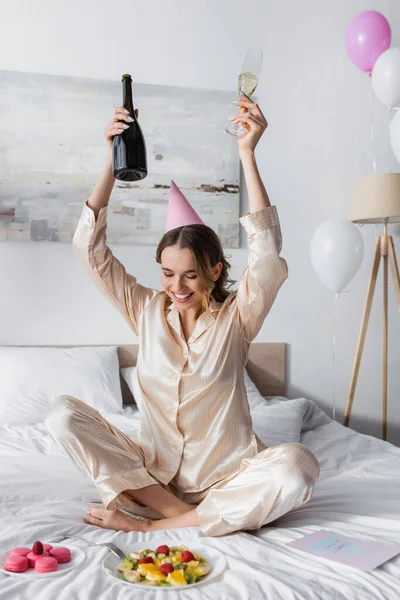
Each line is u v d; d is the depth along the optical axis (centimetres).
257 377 311
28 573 116
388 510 157
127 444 163
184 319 166
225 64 309
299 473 140
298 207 319
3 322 286
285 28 317
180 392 159
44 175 287
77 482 178
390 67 286
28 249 288
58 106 288
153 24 301
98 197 165
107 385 267
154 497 155
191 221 164
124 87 170
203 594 109
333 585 114
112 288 171
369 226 332
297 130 319
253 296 158
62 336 291
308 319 321
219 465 159
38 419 248
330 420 275
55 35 291
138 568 118
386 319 312
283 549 132
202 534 142
